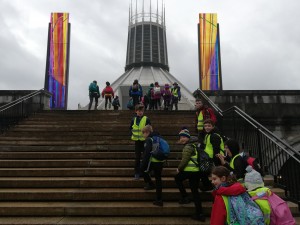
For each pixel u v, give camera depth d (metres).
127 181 6.64
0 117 12.52
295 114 13.54
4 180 6.64
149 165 5.74
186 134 5.60
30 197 6.09
